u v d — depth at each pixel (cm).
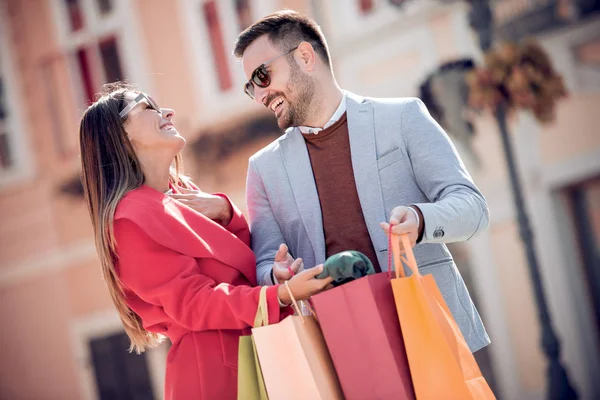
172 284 282
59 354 1311
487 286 1055
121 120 311
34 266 1328
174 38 1259
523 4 1016
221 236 303
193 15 1248
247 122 1187
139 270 288
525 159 1038
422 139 297
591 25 998
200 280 284
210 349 288
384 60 1114
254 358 264
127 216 288
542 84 1010
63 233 1316
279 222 321
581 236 1033
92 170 307
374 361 249
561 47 1011
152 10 1278
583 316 1021
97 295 1290
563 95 1012
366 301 251
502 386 1045
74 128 1323
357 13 1134
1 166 1355
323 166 312
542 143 1029
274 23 316
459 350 250
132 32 1293
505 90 1015
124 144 308
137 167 310
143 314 299
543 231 1034
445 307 256
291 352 251
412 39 1091
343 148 310
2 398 1337
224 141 1198
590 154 1004
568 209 1034
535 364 1027
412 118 301
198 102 1234
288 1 1182
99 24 1316
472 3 1020
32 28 1352
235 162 1193
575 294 1020
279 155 322
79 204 1306
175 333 297
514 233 1039
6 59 1359
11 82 1356
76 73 1330
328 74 318
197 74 1240
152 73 1267
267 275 296
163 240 285
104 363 1285
